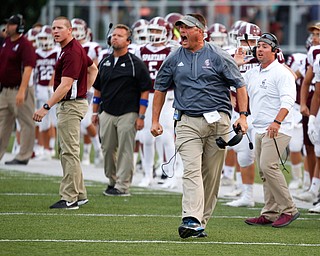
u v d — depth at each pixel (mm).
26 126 36531
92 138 37031
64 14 57469
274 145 22328
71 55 23922
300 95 27828
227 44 32625
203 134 20188
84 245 19188
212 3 55281
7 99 33531
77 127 24547
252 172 26453
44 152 39750
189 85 20172
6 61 33375
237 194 29094
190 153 19953
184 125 20188
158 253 18469
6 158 39812
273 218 22734
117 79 27703
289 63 30609
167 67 20500
